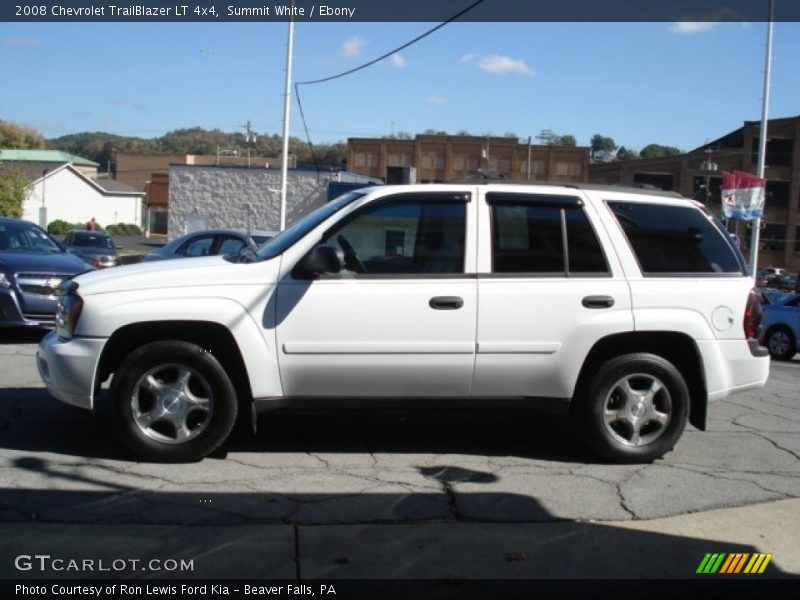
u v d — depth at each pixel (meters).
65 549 4.30
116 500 4.97
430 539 4.56
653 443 6.00
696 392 6.11
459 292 5.67
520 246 5.84
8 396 7.50
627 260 5.90
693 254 6.05
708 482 5.70
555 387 5.84
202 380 5.61
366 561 4.26
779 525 4.95
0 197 44.25
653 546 4.58
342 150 88.38
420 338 5.64
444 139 69.00
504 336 5.71
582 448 6.44
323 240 5.70
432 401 5.82
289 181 36.19
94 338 5.55
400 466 5.85
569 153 64.62
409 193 5.83
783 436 7.10
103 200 77.88
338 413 5.77
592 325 5.78
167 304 5.52
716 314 5.96
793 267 63.56
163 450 5.64
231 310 5.54
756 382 6.11
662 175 60.56
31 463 5.62
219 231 13.61
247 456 5.96
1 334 11.48
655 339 6.00
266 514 4.83
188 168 36.75
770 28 25.50
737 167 63.78
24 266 10.41
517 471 5.81
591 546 4.55
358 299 5.59
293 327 5.57
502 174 6.36
